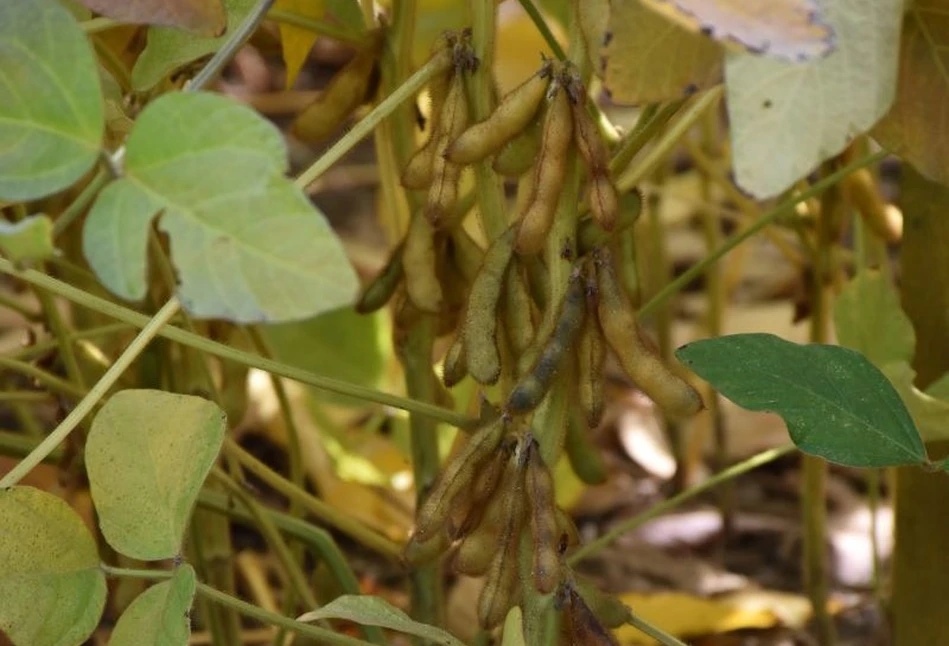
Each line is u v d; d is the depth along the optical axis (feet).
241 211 2.83
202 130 2.85
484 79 3.25
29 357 3.90
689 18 2.78
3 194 2.88
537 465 3.08
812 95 2.90
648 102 2.99
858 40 2.92
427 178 3.29
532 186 3.10
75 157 2.88
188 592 3.04
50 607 3.08
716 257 3.66
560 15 4.41
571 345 3.08
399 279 3.56
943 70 3.14
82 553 3.10
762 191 2.89
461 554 3.16
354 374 5.19
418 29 4.37
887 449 3.12
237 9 3.26
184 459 3.11
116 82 3.50
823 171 4.02
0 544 3.06
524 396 3.07
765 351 3.16
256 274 2.82
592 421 3.11
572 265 3.16
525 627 3.13
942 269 3.65
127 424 3.11
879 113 2.92
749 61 2.89
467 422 3.34
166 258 3.70
